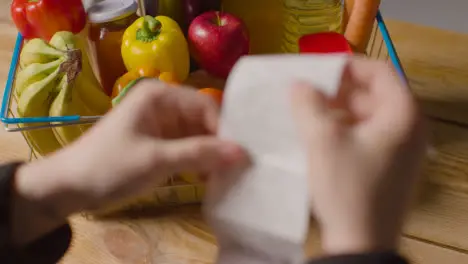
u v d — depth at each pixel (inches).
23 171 23.5
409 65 36.2
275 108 20.0
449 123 33.2
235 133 20.5
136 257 29.3
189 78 35.7
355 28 33.0
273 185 19.8
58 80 29.7
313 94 19.3
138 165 22.2
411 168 19.0
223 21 34.0
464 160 31.6
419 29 38.2
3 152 33.0
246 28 34.3
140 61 33.0
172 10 34.9
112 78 35.4
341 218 17.8
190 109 23.6
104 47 34.4
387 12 43.2
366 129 19.0
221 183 20.6
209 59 34.0
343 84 21.5
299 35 34.9
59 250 25.0
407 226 29.6
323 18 34.5
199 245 29.6
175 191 30.1
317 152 18.3
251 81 20.5
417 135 19.2
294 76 20.3
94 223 30.4
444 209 30.0
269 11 35.2
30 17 32.7
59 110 29.3
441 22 42.5
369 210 17.7
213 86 35.2
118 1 34.4
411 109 19.7
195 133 24.2
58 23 32.8
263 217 19.7
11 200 23.2
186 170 22.2
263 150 20.2
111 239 29.9
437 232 29.4
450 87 35.0
